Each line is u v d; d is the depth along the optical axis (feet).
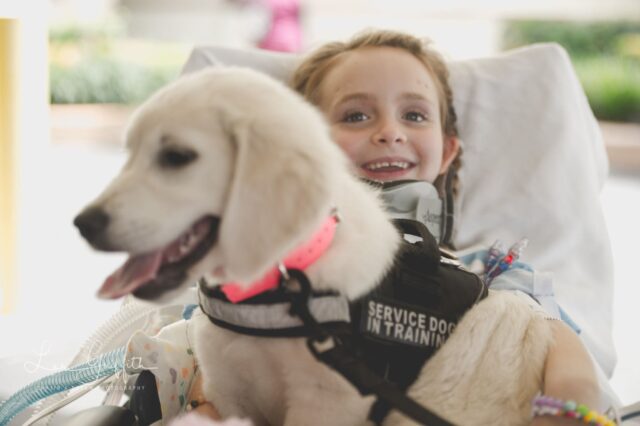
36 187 7.92
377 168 5.11
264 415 3.56
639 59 25.57
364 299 3.23
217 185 2.95
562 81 6.42
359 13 29.22
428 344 3.40
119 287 2.96
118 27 27.07
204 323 3.52
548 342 3.46
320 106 5.42
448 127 5.89
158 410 3.78
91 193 13.71
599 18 27.45
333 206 3.19
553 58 6.53
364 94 5.15
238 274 2.91
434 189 5.02
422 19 28.84
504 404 3.26
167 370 3.82
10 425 4.03
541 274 4.86
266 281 3.14
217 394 3.56
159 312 4.68
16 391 4.06
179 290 2.98
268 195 2.88
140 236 2.85
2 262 7.64
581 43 26.50
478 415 3.23
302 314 3.08
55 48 24.70
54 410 3.83
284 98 3.14
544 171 5.97
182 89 3.08
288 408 3.33
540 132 6.15
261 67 6.27
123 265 3.00
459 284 3.59
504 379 3.32
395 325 3.30
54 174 15.33
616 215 13.98
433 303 3.46
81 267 10.03
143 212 2.87
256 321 3.18
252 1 24.48
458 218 5.81
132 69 25.00
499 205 5.87
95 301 8.59
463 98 6.29
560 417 3.00
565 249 5.74
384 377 3.32
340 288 3.18
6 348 6.42
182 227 2.91
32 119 7.66
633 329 8.71
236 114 2.95
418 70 5.35
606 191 15.93
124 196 2.89
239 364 3.37
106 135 20.93
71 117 22.61
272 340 3.22
